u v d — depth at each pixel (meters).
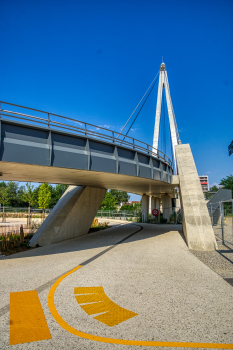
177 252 11.48
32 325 4.32
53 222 16.61
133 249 12.59
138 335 3.95
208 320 4.47
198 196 16.17
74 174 14.07
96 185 20.73
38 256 11.49
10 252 12.86
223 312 4.81
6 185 78.06
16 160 9.65
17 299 5.63
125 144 14.58
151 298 5.64
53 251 12.81
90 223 21.00
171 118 45.25
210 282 6.78
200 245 12.10
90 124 12.58
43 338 3.86
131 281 6.99
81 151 11.95
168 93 47.06
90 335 3.95
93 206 21.36
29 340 3.80
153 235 18.66
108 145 13.44
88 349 3.54
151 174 16.81
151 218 40.06
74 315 4.75
